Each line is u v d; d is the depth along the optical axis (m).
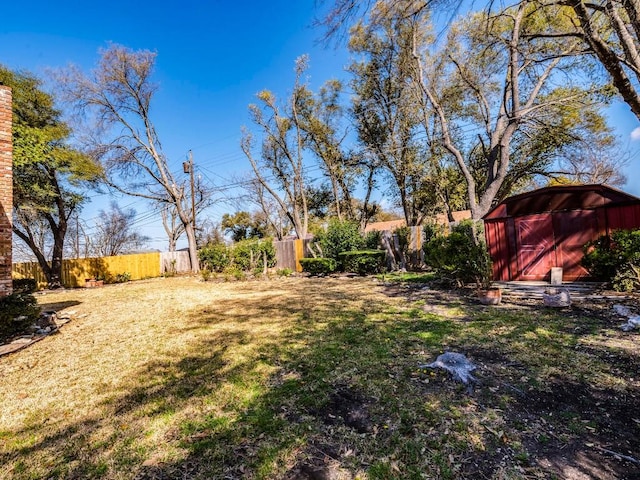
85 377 3.42
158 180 19.58
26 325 5.07
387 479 1.73
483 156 16.42
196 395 2.85
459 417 2.27
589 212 7.50
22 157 12.13
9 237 5.50
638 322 3.93
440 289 7.54
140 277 18.81
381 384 2.83
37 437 2.33
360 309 5.95
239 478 1.80
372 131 19.56
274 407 2.56
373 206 24.36
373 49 16.81
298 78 21.62
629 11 4.65
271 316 5.86
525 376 2.84
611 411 2.26
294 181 23.47
